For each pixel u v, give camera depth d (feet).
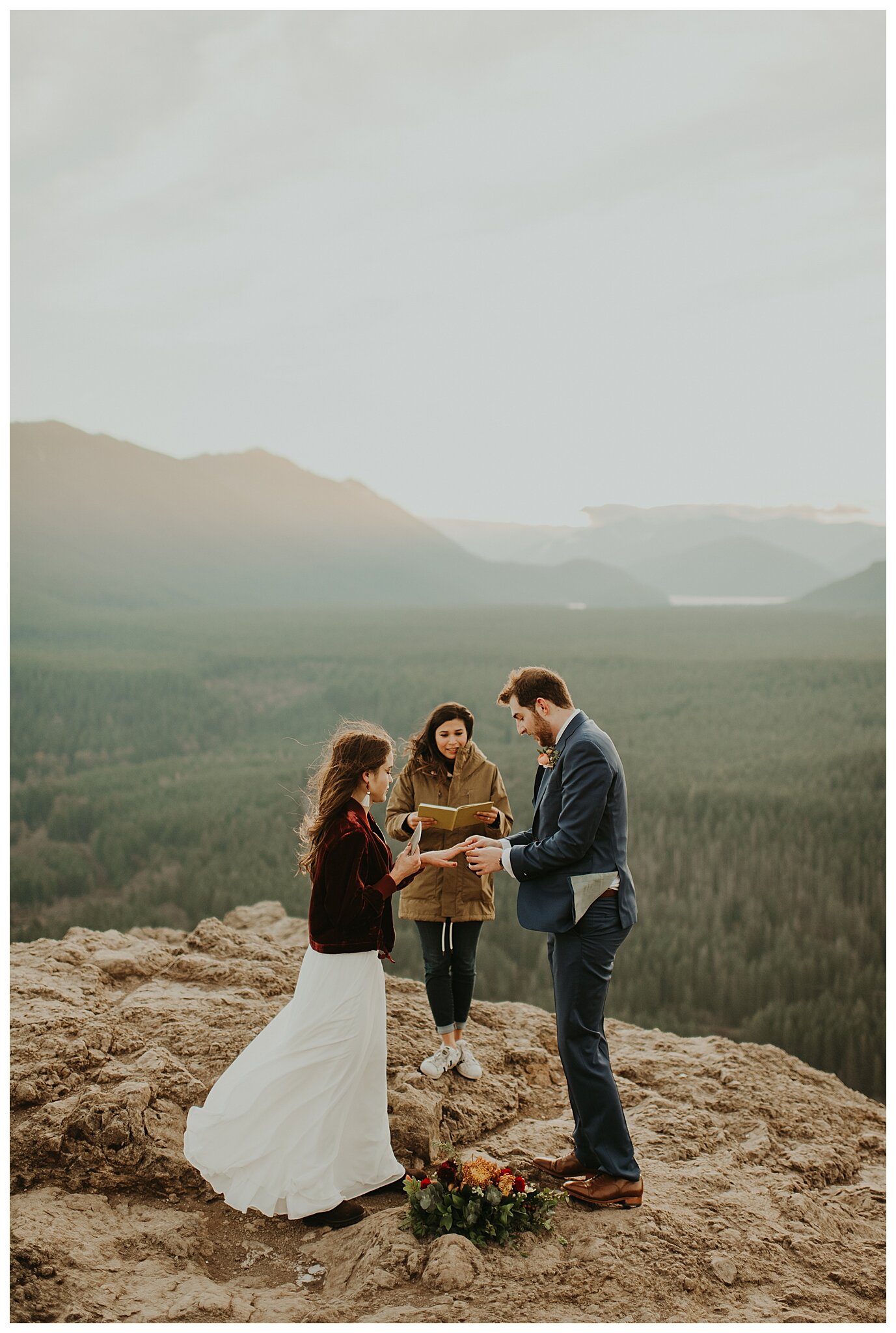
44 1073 12.09
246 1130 10.64
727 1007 149.18
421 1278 9.49
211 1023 13.83
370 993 10.94
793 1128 13.91
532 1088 14.39
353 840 10.74
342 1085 10.68
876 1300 9.74
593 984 10.63
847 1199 12.10
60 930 209.36
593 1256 9.75
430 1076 13.16
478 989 138.00
